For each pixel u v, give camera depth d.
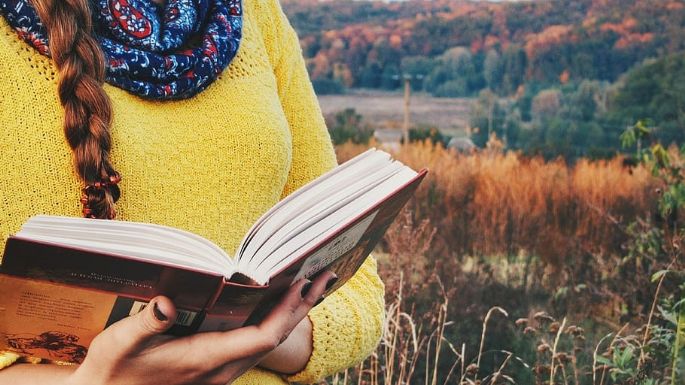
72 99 1.04
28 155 1.06
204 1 1.25
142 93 1.14
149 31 1.14
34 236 0.87
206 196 1.19
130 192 1.12
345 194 1.02
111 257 0.86
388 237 6.08
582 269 7.44
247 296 0.92
